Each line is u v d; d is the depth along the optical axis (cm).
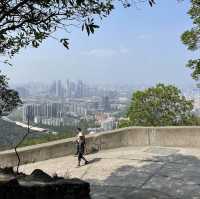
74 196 645
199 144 1508
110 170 1239
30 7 693
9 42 747
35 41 748
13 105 736
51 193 620
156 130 1561
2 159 1421
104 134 1538
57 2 691
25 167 1392
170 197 986
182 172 1185
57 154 1481
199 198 973
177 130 1538
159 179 1127
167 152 1441
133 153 1439
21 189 598
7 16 691
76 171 1269
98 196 1000
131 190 1046
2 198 577
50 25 714
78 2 642
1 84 732
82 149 1328
